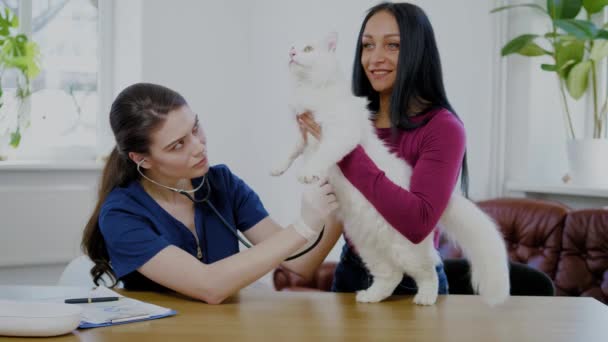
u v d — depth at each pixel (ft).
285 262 4.99
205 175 4.84
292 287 8.45
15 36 9.11
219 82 10.28
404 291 4.61
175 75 9.80
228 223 4.88
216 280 3.78
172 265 3.87
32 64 9.18
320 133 3.97
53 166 8.84
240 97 10.54
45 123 9.82
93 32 10.17
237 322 3.37
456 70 9.27
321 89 3.97
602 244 6.92
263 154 10.53
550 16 8.30
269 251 3.84
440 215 3.70
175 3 9.71
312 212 3.86
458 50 9.29
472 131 9.39
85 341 2.99
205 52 10.09
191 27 9.91
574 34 7.47
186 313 3.59
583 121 9.18
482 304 3.86
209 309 3.70
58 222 8.98
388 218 3.63
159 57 9.60
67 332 3.11
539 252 7.55
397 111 4.36
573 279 7.07
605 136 8.76
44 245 8.90
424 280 3.87
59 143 9.93
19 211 8.70
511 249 7.81
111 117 4.31
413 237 3.63
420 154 4.21
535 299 4.05
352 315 3.55
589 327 3.32
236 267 3.80
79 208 9.11
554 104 9.16
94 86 10.21
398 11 4.45
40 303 3.25
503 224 7.93
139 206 4.40
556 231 7.40
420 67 4.40
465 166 4.87
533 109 9.01
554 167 9.22
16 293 4.09
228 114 10.44
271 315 3.54
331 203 3.89
